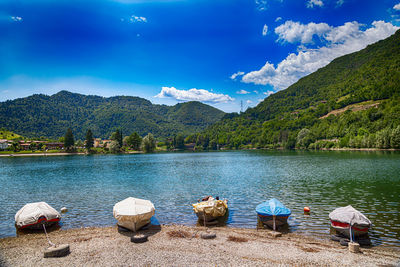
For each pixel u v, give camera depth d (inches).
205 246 640.4
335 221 698.8
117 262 546.0
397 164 2438.5
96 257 575.5
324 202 1091.9
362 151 5034.5
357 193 1235.9
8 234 784.3
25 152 7450.8
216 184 1676.9
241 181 1775.3
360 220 665.0
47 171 2807.6
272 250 609.9
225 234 742.5
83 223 893.8
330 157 3779.5
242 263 534.6
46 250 584.7
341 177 1761.8
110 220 925.8
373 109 6766.7
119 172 2588.6
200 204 913.5
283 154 5398.6
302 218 881.5
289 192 1327.5
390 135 4699.8
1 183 1904.5
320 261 542.6
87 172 2640.3
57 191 1525.6
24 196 1382.9
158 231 778.8
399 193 1205.7
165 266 523.8
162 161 4239.7
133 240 677.3
